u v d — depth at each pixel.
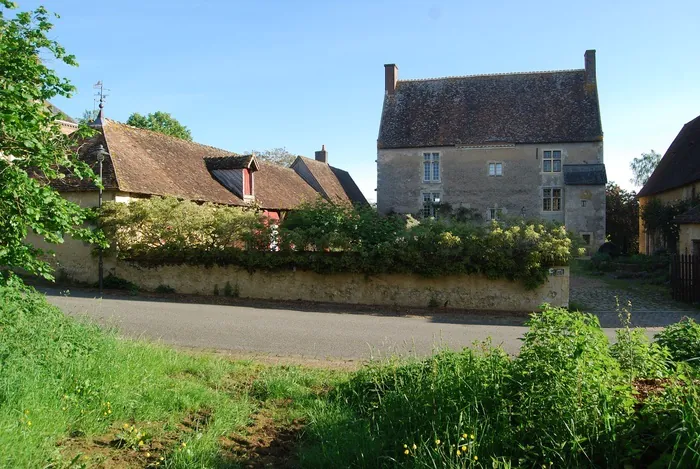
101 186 6.90
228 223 15.66
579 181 33.28
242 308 13.42
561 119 35.00
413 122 37.31
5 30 6.18
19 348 5.27
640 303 15.69
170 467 4.07
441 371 5.16
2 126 5.77
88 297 14.31
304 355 8.15
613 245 31.77
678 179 28.44
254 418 5.27
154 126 44.12
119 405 5.04
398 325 11.34
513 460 3.96
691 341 6.18
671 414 3.80
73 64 6.64
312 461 4.21
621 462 3.73
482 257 14.06
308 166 36.69
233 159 23.97
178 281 16.08
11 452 3.80
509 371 4.63
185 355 7.26
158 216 16.02
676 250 26.53
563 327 4.61
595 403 3.97
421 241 14.33
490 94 37.44
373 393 5.65
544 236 14.09
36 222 6.14
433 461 3.76
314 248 15.18
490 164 35.31
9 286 6.31
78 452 4.25
